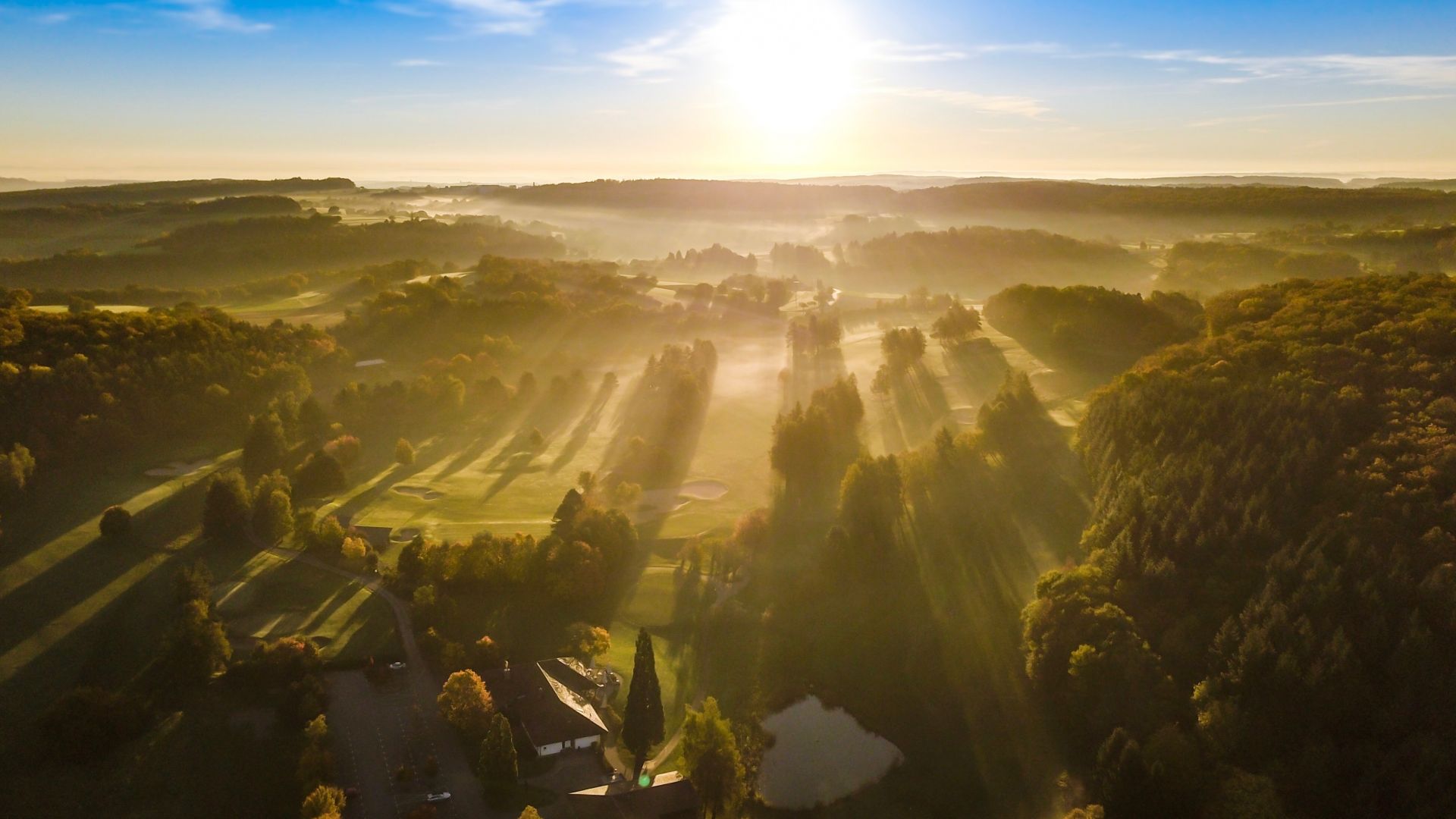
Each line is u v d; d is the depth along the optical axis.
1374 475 107.06
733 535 146.62
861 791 95.50
